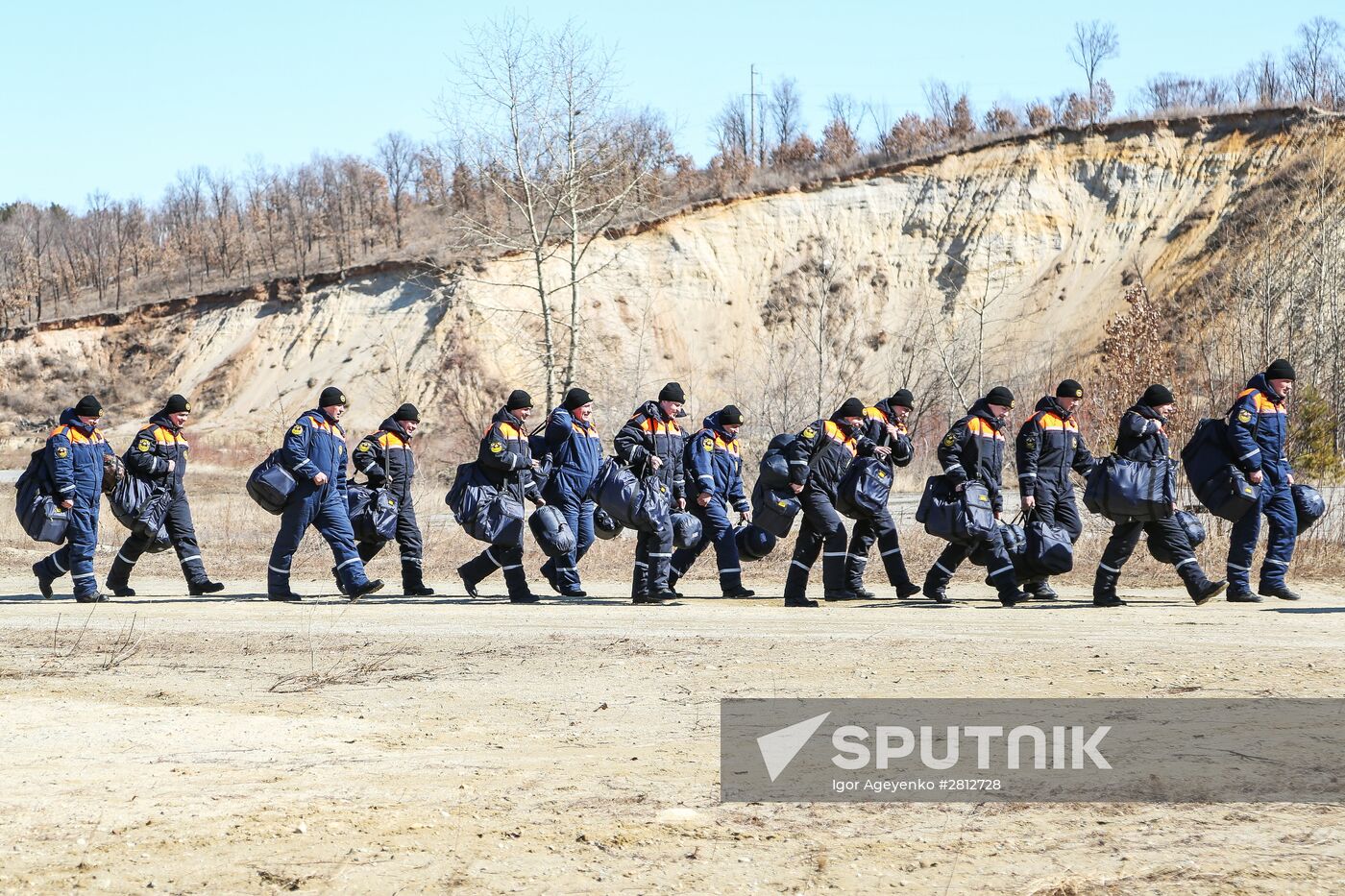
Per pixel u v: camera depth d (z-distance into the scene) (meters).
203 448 49.59
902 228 52.00
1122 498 12.00
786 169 58.50
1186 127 51.22
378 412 50.41
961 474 12.70
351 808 5.61
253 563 18.03
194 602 13.52
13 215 99.88
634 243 51.56
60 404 61.75
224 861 4.93
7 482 41.81
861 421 13.13
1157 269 47.34
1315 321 29.89
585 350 44.94
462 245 43.12
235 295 61.41
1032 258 50.03
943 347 45.41
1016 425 32.81
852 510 12.96
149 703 7.98
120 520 14.07
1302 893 4.44
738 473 14.11
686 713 7.46
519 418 13.49
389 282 56.09
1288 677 8.13
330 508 13.59
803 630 10.65
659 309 50.22
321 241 72.12
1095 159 51.50
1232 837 5.05
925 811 5.50
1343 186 44.91
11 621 11.96
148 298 72.25
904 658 9.09
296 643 10.35
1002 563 12.51
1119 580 14.52
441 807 5.62
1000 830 5.22
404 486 14.30
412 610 12.61
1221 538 15.95
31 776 6.18
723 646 9.79
